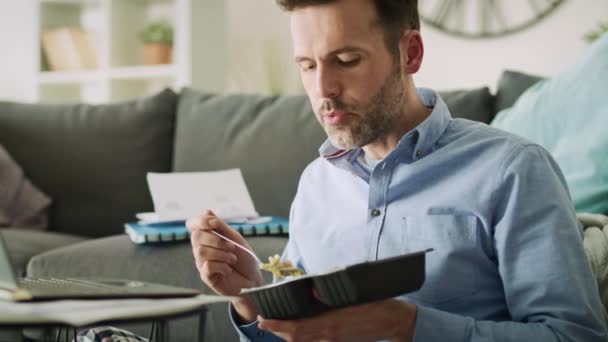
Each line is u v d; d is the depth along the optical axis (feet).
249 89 14.60
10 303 2.75
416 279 2.75
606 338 3.22
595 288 3.33
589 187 4.77
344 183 4.01
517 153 3.50
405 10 3.54
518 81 6.38
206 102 7.71
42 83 14.84
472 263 3.51
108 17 14.06
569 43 11.35
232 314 3.81
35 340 4.87
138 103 8.07
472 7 12.03
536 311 3.26
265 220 6.12
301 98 7.25
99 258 5.77
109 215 7.83
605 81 5.04
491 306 3.51
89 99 15.53
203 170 7.30
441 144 3.75
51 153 8.00
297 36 3.40
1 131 8.15
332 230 3.94
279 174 6.91
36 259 5.93
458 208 3.55
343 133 3.46
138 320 2.60
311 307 2.81
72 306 2.68
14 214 7.80
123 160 7.86
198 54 13.14
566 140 5.07
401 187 3.74
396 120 3.67
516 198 3.39
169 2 14.44
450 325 3.13
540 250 3.30
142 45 14.66
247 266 3.73
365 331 2.98
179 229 5.82
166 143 7.91
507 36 11.81
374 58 3.40
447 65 12.30
